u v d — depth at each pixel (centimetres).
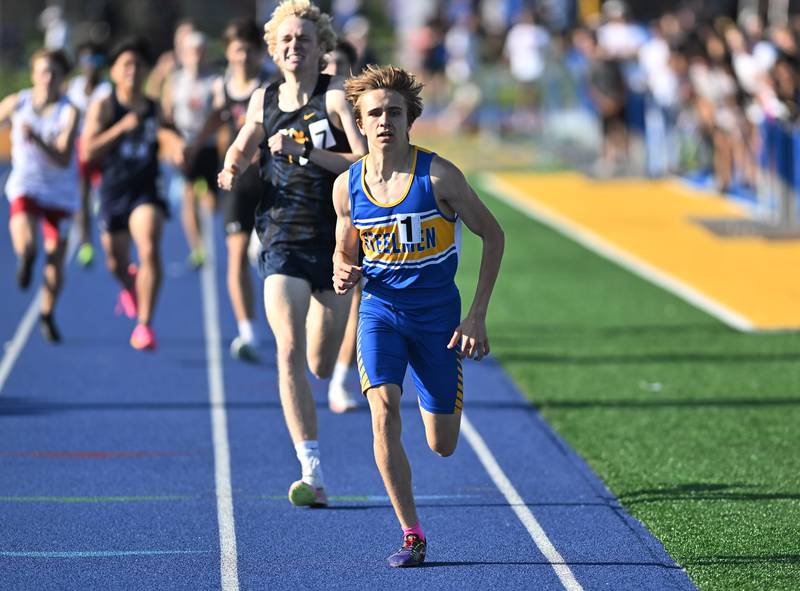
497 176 6625
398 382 1656
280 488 2094
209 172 3850
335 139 1939
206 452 2302
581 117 6950
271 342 3241
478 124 8262
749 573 1691
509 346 3177
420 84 1631
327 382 2814
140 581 1677
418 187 1619
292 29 1908
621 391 2723
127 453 2289
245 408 2609
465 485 2117
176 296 3838
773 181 4834
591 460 2247
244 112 2769
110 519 1931
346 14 12050
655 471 2175
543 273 4150
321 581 1680
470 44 8319
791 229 4700
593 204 5628
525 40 7919
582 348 3136
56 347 3164
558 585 1662
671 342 3180
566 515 1956
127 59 2817
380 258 1653
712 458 2242
